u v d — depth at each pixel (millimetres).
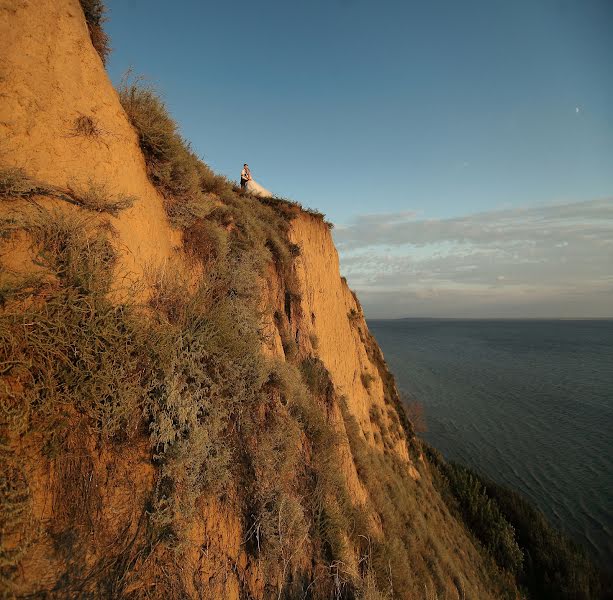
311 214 14766
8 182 2865
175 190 5449
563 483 33500
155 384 3213
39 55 3553
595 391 72062
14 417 2311
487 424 50188
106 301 3016
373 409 16766
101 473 2801
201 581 3113
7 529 2186
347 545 5254
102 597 2430
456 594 9711
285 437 5020
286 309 9547
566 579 17875
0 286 2482
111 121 4195
